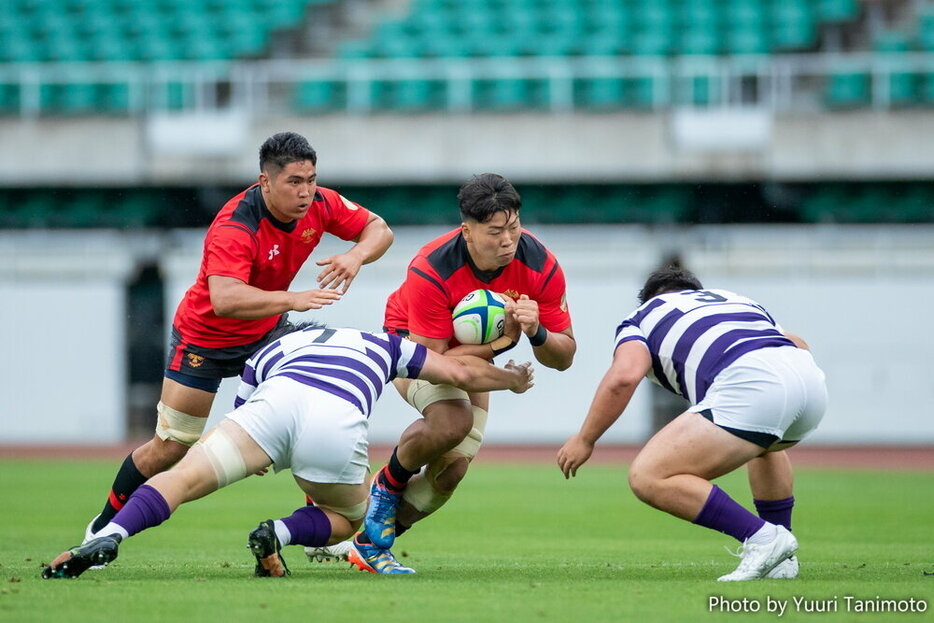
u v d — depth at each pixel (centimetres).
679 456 1955
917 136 6962
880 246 6819
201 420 2425
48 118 7275
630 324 2112
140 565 2325
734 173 7031
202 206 7650
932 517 3769
